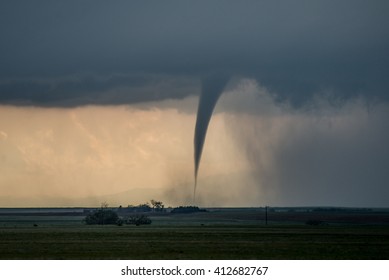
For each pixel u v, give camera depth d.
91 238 146.00
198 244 123.69
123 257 93.88
